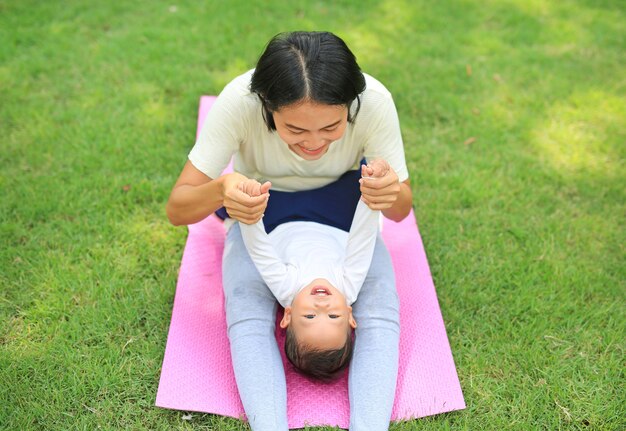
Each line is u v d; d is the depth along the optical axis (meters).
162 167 3.25
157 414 2.23
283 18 4.41
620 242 2.96
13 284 2.62
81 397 2.26
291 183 2.52
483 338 2.54
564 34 4.42
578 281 2.76
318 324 2.17
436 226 3.02
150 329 2.51
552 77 4.01
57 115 3.51
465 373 2.40
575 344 2.51
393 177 2.08
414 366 2.37
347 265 2.35
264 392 2.14
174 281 2.70
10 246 2.79
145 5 4.46
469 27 4.46
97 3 4.45
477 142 3.51
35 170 3.17
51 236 2.84
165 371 2.31
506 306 2.66
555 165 3.39
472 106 3.76
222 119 2.17
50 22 4.24
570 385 2.35
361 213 2.23
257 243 2.26
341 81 1.80
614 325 2.59
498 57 4.17
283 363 2.38
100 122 3.48
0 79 3.73
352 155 2.41
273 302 2.41
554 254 2.89
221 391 2.28
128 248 2.83
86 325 2.49
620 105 3.80
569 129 3.62
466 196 3.16
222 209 2.66
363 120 2.21
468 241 2.96
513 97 3.83
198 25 4.29
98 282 2.66
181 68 3.92
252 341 2.24
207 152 2.24
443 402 2.26
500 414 2.27
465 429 2.20
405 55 4.14
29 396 2.24
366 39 4.28
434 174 3.28
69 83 3.75
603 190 3.24
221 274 2.69
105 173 3.18
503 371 2.41
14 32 4.10
